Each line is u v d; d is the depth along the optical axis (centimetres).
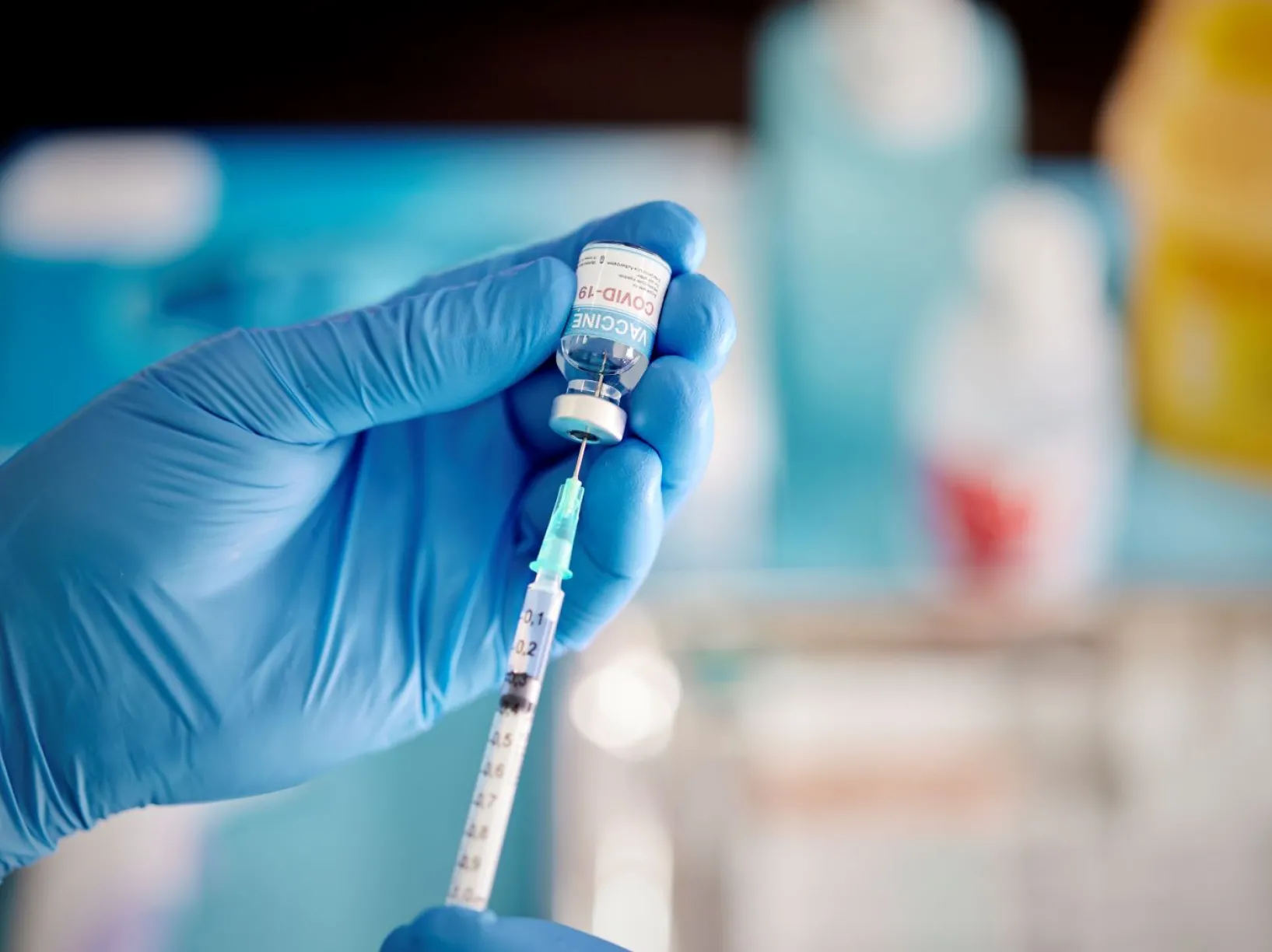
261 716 44
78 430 44
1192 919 63
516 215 74
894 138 75
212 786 44
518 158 75
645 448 44
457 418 47
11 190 76
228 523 44
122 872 62
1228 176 74
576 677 65
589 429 43
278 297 73
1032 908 63
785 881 63
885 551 68
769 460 69
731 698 66
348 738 45
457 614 45
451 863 64
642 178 75
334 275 73
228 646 44
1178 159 75
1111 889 64
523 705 42
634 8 78
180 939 62
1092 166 75
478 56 78
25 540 43
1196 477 70
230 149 76
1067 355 71
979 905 63
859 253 73
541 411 46
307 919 62
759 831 63
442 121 77
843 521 69
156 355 73
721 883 62
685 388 44
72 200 75
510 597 46
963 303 72
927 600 68
